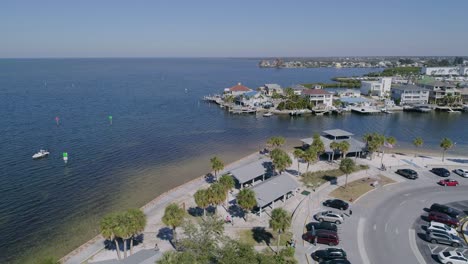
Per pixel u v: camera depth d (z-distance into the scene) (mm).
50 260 38625
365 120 152500
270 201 56812
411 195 64062
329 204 58812
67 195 67875
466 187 68312
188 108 171875
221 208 60312
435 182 70938
